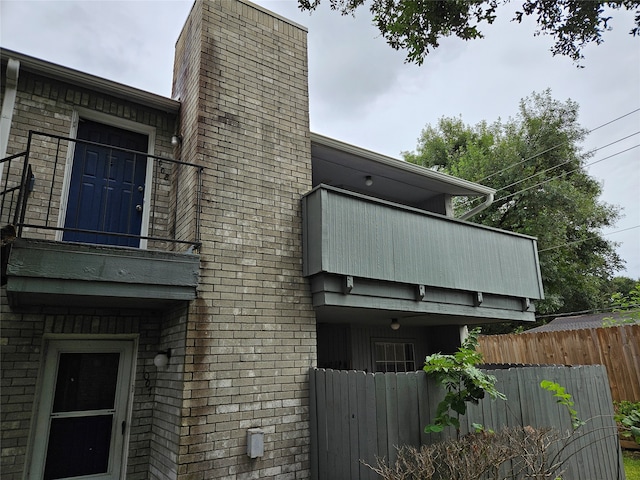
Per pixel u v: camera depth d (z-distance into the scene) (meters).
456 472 3.27
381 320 6.46
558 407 4.80
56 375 4.34
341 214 4.63
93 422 4.46
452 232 5.73
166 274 3.72
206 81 4.58
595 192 19.22
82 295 3.41
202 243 4.10
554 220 15.89
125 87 4.95
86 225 4.75
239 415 3.87
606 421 5.28
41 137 4.55
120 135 5.23
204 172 4.31
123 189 5.09
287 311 4.45
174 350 4.10
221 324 3.99
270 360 4.19
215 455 3.65
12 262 3.12
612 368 7.34
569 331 8.09
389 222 5.03
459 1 3.72
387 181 7.47
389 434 3.52
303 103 5.38
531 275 6.70
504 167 16.78
